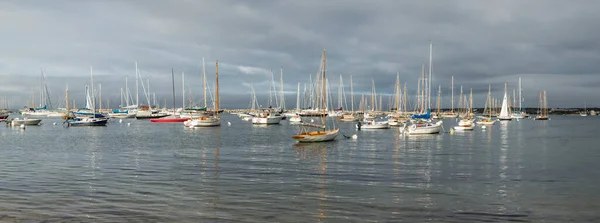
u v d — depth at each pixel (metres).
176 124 111.00
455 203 21.09
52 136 67.00
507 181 26.81
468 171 30.67
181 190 23.59
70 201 21.00
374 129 86.56
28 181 25.97
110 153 41.50
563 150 46.19
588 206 20.75
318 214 18.97
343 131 83.56
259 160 36.38
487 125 111.25
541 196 22.73
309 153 41.97
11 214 18.73
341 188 24.33
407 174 29.20
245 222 17.78
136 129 88.00
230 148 47.00
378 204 20.75
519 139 62.91
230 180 26.66
